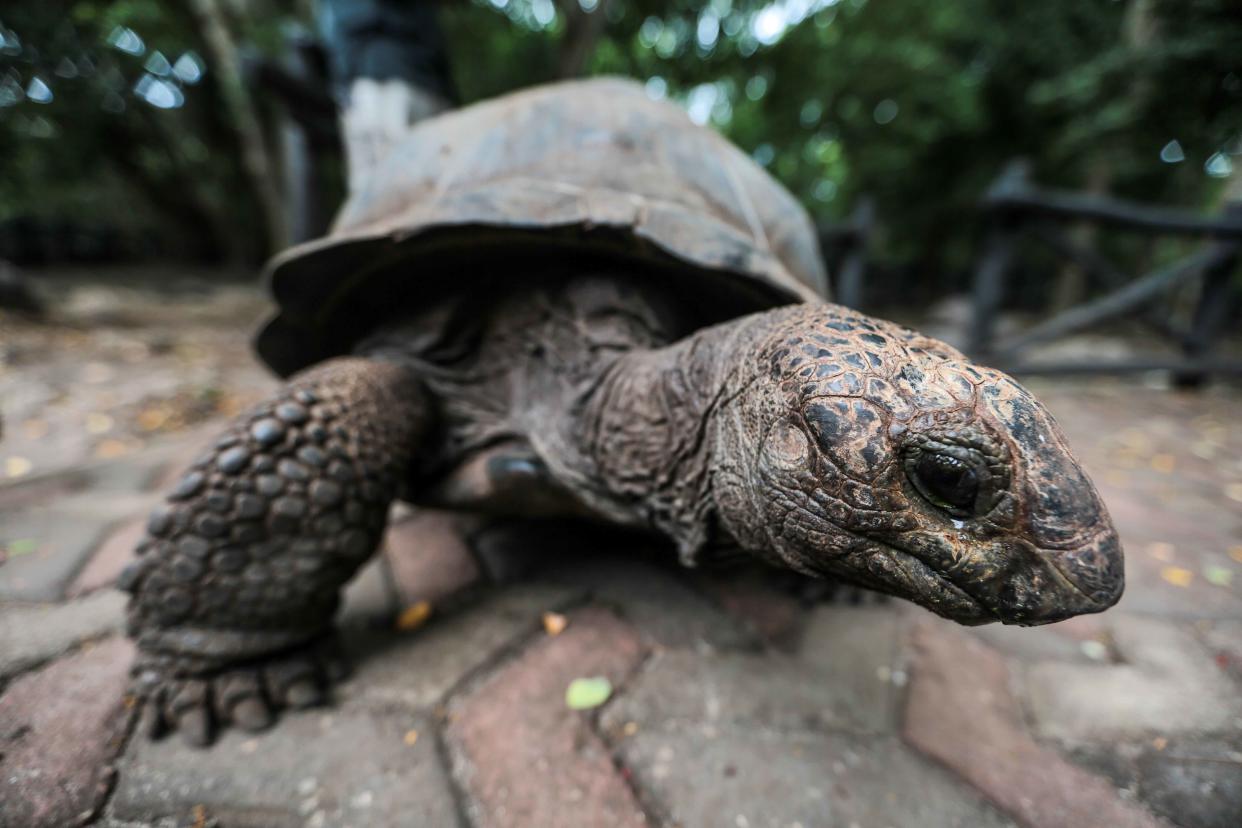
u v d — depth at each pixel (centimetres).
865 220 207
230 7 252
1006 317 399
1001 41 359
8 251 434
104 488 75
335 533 38
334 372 43
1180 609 54
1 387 113
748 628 49
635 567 57
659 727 38
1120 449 110
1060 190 417
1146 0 184
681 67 378
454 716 38
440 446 50
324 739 36
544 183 47
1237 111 182
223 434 38
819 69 377
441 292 51
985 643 48
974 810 33
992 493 21
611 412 40
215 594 36
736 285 47
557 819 31
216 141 442
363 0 112
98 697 39
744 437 28
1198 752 38
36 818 31
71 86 311
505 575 55
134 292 323
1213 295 159
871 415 22
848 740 37
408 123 114
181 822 31
